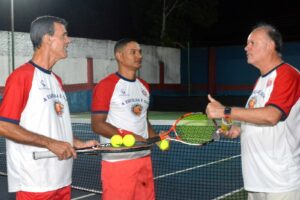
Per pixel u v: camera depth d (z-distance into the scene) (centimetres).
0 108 291
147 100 421
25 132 287
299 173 322
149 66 2398
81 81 2086
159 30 2664
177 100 2039
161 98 2095
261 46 322
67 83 2019
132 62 401
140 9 2773
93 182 688
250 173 329
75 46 2056
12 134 286
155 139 371
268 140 318
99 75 2175
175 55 2580
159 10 2661
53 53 313
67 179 323
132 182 396
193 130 543
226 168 780
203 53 2525
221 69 2455
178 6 2661
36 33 310
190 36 2923
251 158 329
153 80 2427
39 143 288
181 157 884
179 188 652
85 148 329
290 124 316
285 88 304
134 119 404
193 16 2678
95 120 394
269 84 315
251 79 2350
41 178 304
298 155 327
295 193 319
